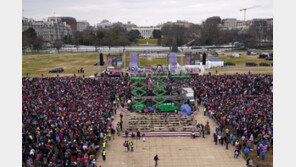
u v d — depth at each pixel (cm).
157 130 3678
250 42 15875
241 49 15225
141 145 3344
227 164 2869
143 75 5397
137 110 4450
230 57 11412
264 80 5734
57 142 2991
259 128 3275
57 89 5072
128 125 3794
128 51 13138
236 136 3469
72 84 5462
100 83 5641
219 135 3341
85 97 4522
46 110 3778
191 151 3170
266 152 3069
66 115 3641
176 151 3178
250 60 10519
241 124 3406
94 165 2658
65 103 4141
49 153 2688
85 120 3541
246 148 2938
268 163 2831
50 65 9919
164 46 16938
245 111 3759
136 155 3091
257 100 4325
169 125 3806
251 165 2741
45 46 16988
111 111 4200
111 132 3594
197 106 4603
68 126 3353
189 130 3650
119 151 3184
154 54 6088
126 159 2995
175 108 4503
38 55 12544
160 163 2905
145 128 3725
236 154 2964
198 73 6994
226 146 3198
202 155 3070
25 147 2747
